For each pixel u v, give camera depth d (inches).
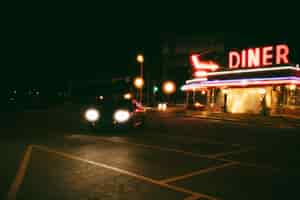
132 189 198.5
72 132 494.3
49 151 328.8
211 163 276.2
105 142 394.0
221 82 1019.9
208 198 181.5
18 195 186.9
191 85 1204.5
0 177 226.2
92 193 190.5
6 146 358.9
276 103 883.4
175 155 311.6
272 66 872.3
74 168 253.8
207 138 442.9
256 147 368.8
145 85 2080.5
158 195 186.5
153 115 941.8
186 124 658.8
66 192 192.4
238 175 234.7
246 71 942.4
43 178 223.9
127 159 289.9
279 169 254.7
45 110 1176.8
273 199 180.9
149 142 396.2
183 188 200.8
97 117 502.0
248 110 962.1
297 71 837.8
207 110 1122.0
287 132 535.5
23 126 584.7
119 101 550.0
